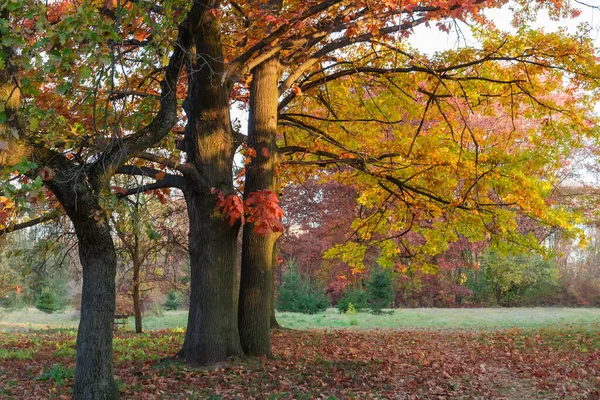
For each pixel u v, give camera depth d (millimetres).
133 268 21172
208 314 10562
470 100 13727
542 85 13312
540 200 12836
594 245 46094
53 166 6523
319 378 9797
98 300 6879
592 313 31688
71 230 14781
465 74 13320
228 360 10633
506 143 14188
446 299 40344
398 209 16016
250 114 12453
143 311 32875
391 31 10445
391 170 13391
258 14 10383
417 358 13297
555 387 9789
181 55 7906
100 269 6918
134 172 10289
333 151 15117
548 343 16312
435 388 9508
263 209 9172
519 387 9977
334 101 15156
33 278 35438
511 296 40625
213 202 10578
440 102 13875
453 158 12883
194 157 10641
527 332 19953
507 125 21500
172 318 31656
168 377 9438
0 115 5719
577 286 40688
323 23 11648
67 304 40062
